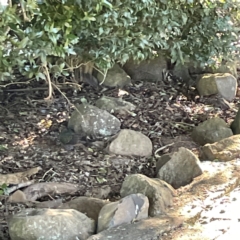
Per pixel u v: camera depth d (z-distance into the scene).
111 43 3.33
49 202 2.64
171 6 3.57
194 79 4.71
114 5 2.95
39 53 2.33
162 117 3.96
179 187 2.80
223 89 4.35
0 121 3.76
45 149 3.34
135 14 3.27
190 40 4.03
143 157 3.32
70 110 4.00
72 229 2.19
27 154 3.26
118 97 4.30
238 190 2.59
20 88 4.33
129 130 3.40
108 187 2.88
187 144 3.52
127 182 2.61
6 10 1.93
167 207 2.45
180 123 3.87
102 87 4.49
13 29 2.09
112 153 3.31
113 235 2.12
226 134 3.48
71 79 4.36
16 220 2.21
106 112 3.62
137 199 2.33
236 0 4.00
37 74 2.60
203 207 2.42
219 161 3.02
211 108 4.17
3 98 4.18
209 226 2.22
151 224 2.23
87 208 2.50
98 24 3.03
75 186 2.84
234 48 4.20
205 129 3.54
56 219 2.18
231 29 4.09
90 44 3.36
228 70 4.68
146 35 3.50
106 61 3.42
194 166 2.83
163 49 4.01
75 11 2.43
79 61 3.86
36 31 2.24
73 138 3.46
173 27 3.68
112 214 2.24
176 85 4.65
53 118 3.85
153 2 3.31
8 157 3.20
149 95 4.39
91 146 3.41
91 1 2.39
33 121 3.79
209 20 3.98
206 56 4.12
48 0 2.21
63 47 2.42
